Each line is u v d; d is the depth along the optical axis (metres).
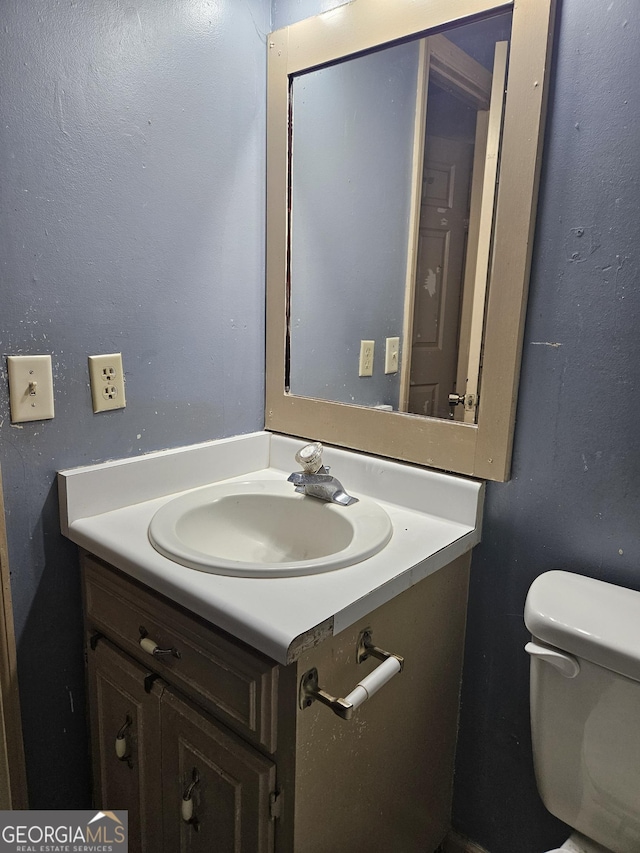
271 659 0.78
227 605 0.77
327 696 0.76
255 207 1.31
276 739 0.80
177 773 0.95
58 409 1.03
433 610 1.05
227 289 1.28
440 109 1.05
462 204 1.03
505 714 1.14
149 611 0.95
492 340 1.01
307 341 1.32
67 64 0.95
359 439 1.24
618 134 0.86
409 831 1.12
